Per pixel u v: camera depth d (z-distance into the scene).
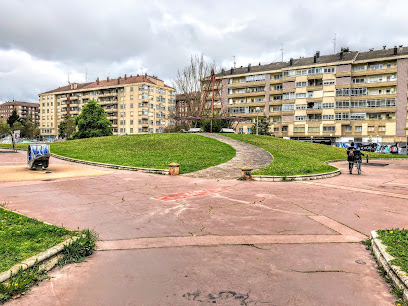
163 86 91.31
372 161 24.59
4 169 14.50
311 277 3.67
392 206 7.72
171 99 93.69
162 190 9.73
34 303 3.05
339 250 4.62
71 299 3.14
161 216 6.52
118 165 16.25
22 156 22.64
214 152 21.19
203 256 4.32
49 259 3.97
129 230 5.50
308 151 25.91
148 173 14.07
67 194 8.78
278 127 64.00
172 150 22.39
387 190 10.17
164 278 3.62
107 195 8.77
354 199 8.60
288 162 17.48
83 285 3.45
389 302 3.12
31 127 95.38
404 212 7.08
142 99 82.56
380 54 54.78
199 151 21.56
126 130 85.38
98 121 56.34
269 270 3.86
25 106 171.62
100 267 3.93
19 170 14.16
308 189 10.27
